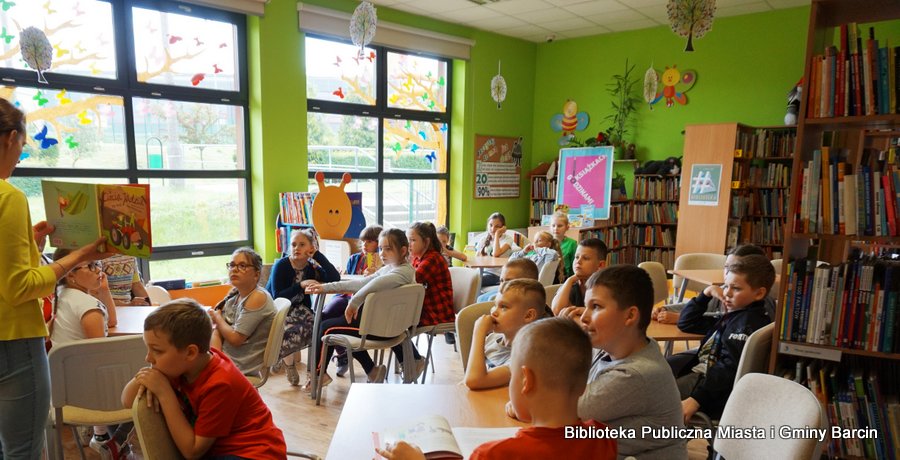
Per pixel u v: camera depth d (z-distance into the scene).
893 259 2.12
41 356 1.64
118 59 4.22
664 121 6.55
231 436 1.52
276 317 2.51
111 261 3.26
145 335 1.41
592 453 1.01
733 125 5.44
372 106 5.91
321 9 5.13
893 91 1.83
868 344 1.90
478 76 6.74
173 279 4.57
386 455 1.07
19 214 1.51
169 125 4.55
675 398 1.37
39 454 1.68
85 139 4.13
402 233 3.18
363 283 3.19
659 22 6.30
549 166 7.29
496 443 1.02
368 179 6.04
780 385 1.44
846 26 1.95
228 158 4.95
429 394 1.59
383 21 5.67
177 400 1.42
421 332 3.32
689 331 2.48
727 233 5.59
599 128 7.03
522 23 6.39
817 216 1.97
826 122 1.95
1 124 1.49
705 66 6.21
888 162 2.03
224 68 4.82
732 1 5.43
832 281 1.94
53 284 1.59
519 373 1.04
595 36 6.96
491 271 5.07
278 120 5.00
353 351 3.30
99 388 1.92
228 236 5.03
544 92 7.48
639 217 6.71
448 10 5.84
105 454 2.29
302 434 2.76
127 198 1.71
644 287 1.39
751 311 2.14
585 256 2.64
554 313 2.57
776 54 5.74
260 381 2.54
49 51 3.42
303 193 4.79
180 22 4.52
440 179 6.76
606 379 1.34
